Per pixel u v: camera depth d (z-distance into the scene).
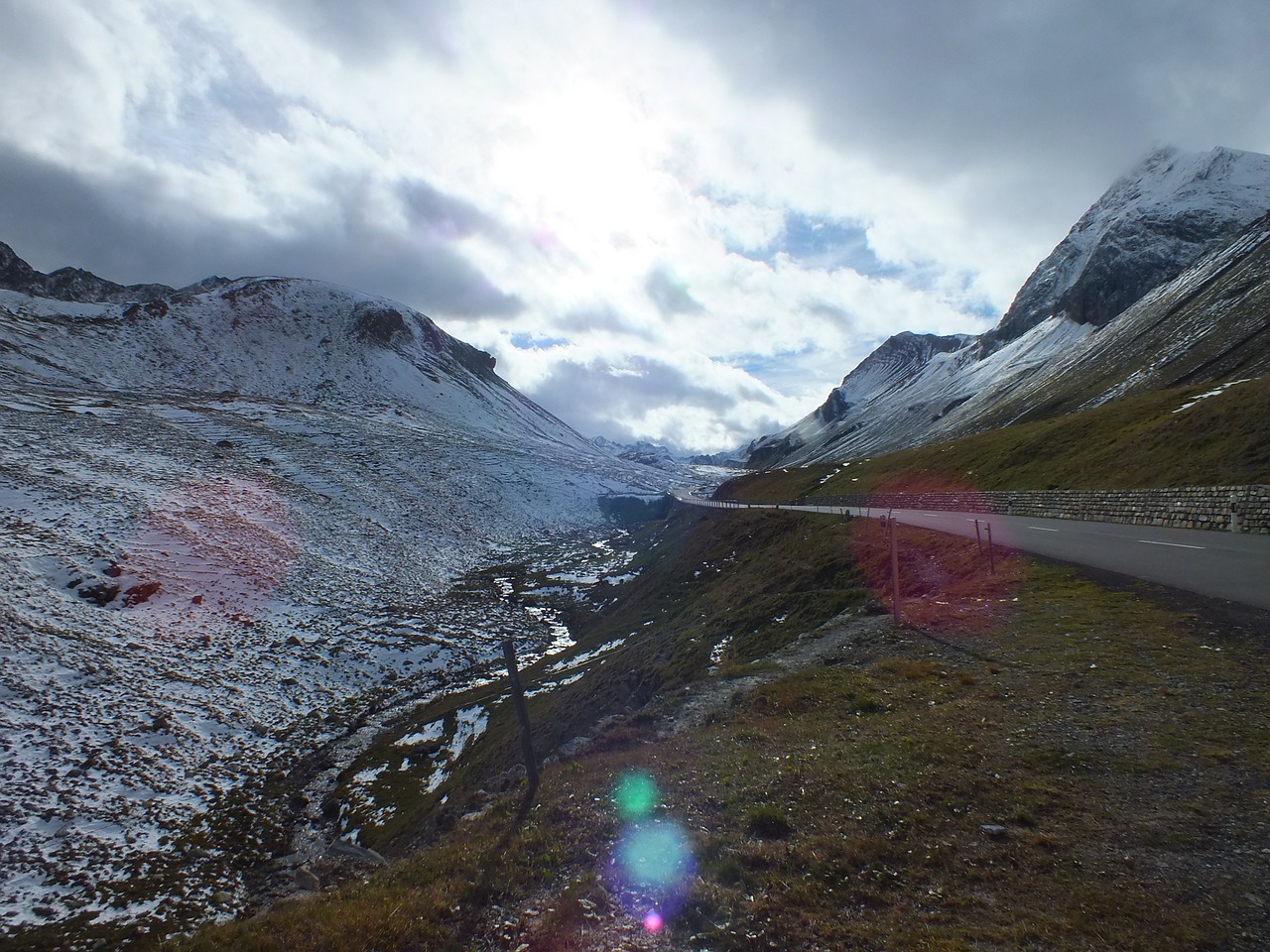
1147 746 7.79
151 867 20.30
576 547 93.19
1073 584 16.52
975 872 5.96
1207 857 5.61
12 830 20.70
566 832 8.68
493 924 6.73
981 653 12.87
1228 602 12.86
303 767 29.28
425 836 14.74
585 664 35.34
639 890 6.79
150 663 34.97
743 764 9.81
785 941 5.52
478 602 60.81
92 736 27.27
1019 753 8.18
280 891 19.33
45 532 45.38
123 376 146.00
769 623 24.22
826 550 31.69
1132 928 4.92
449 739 30.08
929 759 8.48
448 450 134.88
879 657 14.12
